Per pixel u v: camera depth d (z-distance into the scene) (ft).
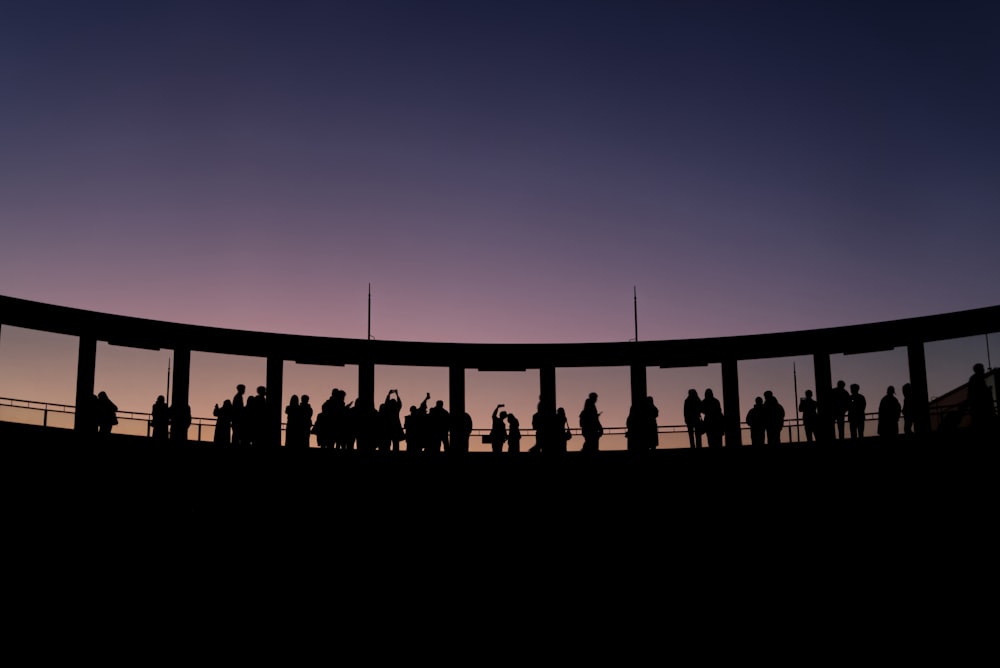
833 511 77.05
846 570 75.20
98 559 70.90
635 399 93.50
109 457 73.20
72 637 67.72
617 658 78.43
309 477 81.41
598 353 94.22
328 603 78.79
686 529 81.25
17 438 67.31
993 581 68.59
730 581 78.84
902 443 74.64
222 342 87.97
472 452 86.17
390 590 80.33
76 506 70.49
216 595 75.92
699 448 82.69
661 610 79.30
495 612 80.38
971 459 70.90
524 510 83.46
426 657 78.54
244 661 74.95
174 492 76.64
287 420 81.87
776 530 78.84
